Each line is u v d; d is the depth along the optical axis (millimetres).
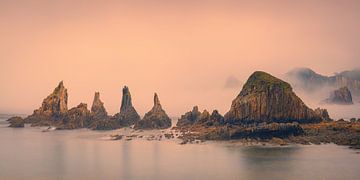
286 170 164750
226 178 152875
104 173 164750
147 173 163625
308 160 184875
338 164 175750
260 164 177625
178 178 154250
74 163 187125
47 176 160625
